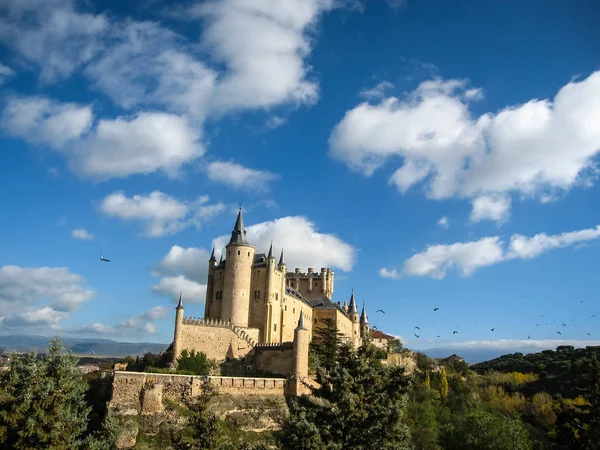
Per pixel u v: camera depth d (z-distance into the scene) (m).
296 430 43.62
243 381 78.50
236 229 116.50
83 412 50.03
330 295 153.88
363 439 43.47
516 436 75.44
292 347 92.38
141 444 63.25
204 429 45.34
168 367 91.31
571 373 142.25
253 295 114.19
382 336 171.50
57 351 48.66
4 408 43.31
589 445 65.00
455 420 90.69
